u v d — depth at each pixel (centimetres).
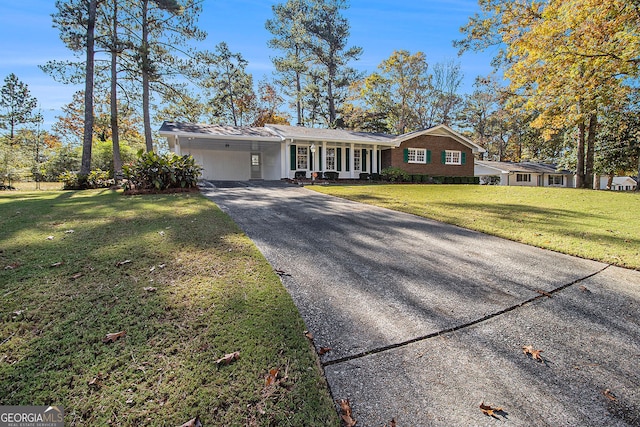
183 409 152
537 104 1327
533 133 2514
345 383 175
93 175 1210
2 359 178
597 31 972
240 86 2791
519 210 689
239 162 1894
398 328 228
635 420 154
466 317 245
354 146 1847
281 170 1644
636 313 252
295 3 2572
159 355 187
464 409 160
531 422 153
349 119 3016
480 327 232
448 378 181
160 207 637
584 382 180
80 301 240
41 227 449
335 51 2689
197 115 1931
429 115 3334
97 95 1778
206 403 156
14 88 3186
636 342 216
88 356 183
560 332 227
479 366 192
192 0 1602
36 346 189
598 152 1981
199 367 179
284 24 2628
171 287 269
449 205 757
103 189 1116
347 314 244
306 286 289
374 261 359
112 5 1493
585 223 554
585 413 158
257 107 3084
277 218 575
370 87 2989
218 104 2795
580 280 314
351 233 477
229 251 365
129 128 2794
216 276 295
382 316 243
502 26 1427
